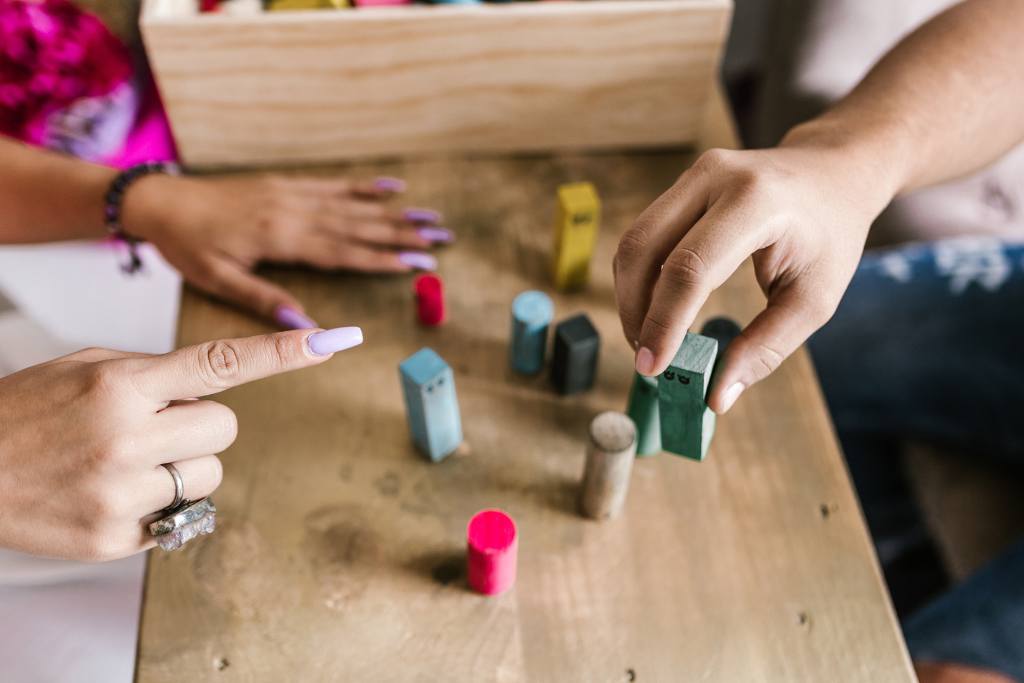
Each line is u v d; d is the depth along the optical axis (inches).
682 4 30.2
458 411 27.6
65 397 19.3
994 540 35.3
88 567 26.7
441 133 34.1
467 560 24.5
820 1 40.0
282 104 32.0
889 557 41.7
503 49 31.0
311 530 25.0
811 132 24.9
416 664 22.6
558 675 22.5
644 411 24.9
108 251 39.9
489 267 31.4
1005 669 30.4
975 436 37.9
